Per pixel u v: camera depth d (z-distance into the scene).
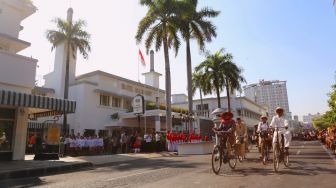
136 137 25.98
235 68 40.94
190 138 24.59
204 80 40.62
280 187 6.67
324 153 17.53
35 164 13.47
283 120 9.87
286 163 10.20
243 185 6.96
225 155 9.34
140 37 29.02
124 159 17.23
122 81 41.34
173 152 24.61
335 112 29.78
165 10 28.77
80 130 34.56
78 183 8.35
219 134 9.38
